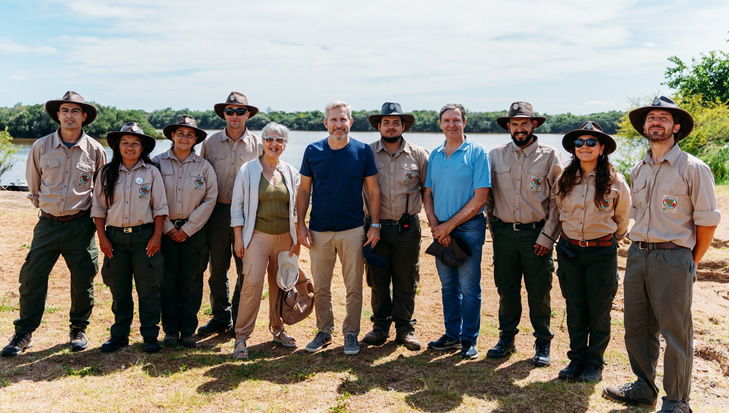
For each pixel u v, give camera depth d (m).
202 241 5.07
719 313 5.85
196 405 3.86
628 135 20.58
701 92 30.00
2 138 23.66
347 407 3.84
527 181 4.48
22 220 10.97
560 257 4.31
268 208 4.77
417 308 6.28
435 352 4.94
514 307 4.77
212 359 4.71
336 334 5.45
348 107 4.74
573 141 4.10
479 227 4.75
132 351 4.82
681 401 3.66
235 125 5.18
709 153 19.95
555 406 3.86
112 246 4.75
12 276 7.14
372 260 4.72
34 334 5.18
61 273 7.39
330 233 4.82
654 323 3.87
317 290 5.00
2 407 3.70
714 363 4.68
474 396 4.02
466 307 4.77
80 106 4.76
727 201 11.87
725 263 7.56
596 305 4.19
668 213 3.65
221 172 5.20
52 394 3.94
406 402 3.93
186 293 5.08
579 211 4.12
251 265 4.75
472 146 4.71
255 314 4.85
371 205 4.87
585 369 4.32
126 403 3.85
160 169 4.91
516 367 4.56
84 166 4.77
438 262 4.99
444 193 4.75
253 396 4.01
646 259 3.74
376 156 4.99
